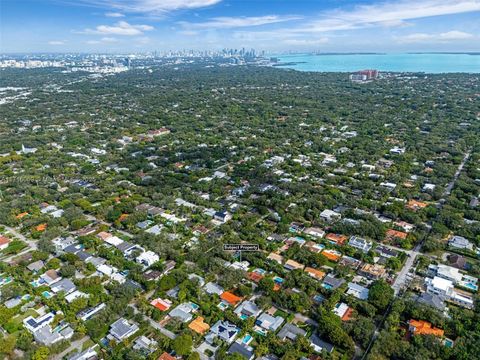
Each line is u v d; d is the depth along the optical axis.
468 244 156.75
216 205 196.38
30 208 193.62
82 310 119.75
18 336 110.62
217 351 103.69
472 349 100.69
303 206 194.88
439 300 121.62
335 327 106.88
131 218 179.00
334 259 148.62
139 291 127.38
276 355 103.25
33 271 141.62
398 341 103.38
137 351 101.06
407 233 166.88
